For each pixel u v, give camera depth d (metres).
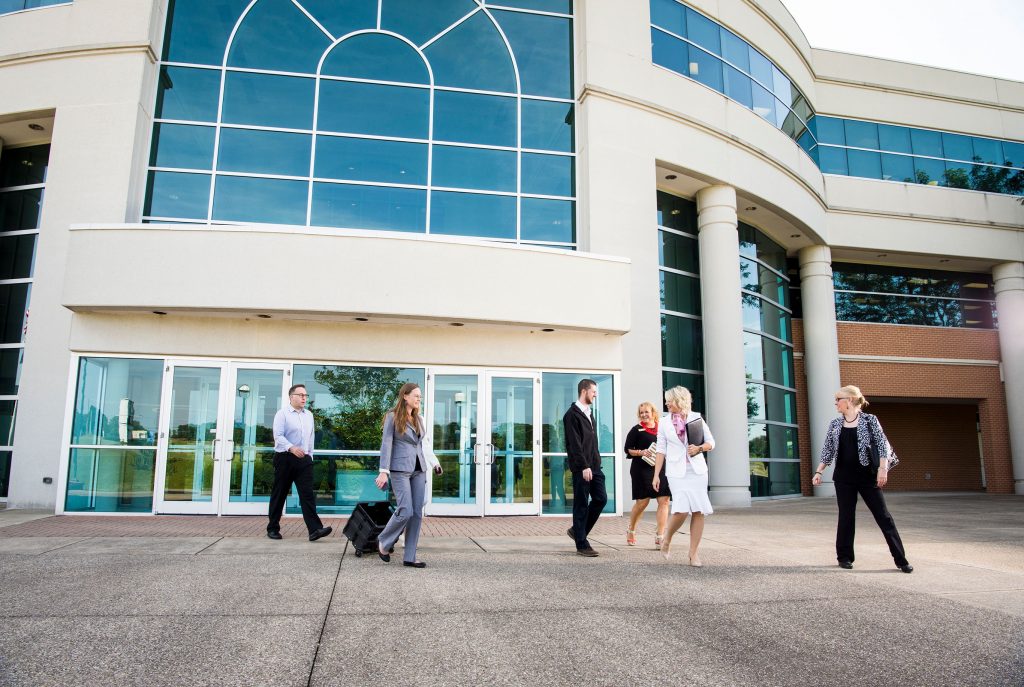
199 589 5.39
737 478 15.16
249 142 12.67
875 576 6.40
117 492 10.89
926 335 22.25
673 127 14.99
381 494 11.48
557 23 14.59
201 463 11.09
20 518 10.17
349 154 12.94
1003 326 22.69
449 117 13.52
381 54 13.41
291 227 10.85
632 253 13.89
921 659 3.94
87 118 12.24
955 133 23.00
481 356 12.09
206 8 13.01
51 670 3.51
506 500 11.88
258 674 3.54
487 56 13.98
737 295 15.81
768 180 17.11
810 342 20.34
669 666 3.78
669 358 15.42
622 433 13.19
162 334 11.21
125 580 5.68
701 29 16.44
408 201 13.00
